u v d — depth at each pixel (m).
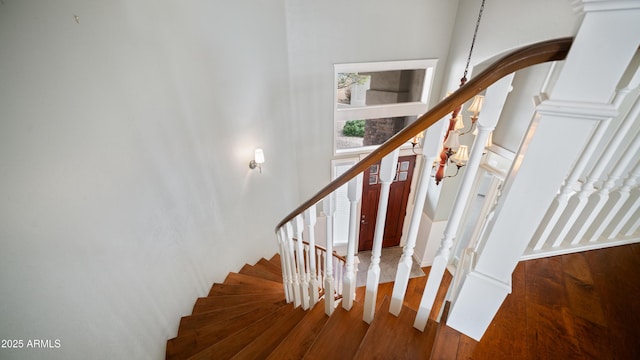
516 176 0.70
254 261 3.62
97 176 1.39
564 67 0.57
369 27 3.37
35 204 1.09
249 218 3.35
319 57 3.49
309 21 3.26
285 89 3.53
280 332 1.59
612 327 0.96
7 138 1.00
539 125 0.63
